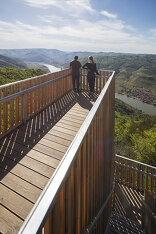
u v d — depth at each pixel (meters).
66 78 7.35
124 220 5.50
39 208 0.97
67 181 1.37
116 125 33.84
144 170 7.38
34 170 2.86
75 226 1.70
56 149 3.51
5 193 2.36
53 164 3.03
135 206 6.55
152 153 20.17
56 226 1.21
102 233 3.65
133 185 7.69
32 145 3.64
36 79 5.25
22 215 2.04
